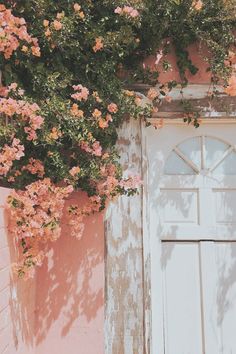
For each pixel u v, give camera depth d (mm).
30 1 2469
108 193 2689
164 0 2764
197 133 3211
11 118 2367
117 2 2660
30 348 2764
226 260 3152
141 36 2904
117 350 2898
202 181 3205
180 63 3018
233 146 3207
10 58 2498
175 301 3115
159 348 3043
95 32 2645
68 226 2957
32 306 2852
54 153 2584
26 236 2289
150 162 3195
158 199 3188
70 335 2914
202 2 2832
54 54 2648
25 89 2582
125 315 2932
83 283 2953
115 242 2984
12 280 2295
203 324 3088
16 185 2520
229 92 2750
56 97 2533
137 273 2967
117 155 2830
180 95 3062
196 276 3145
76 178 2637
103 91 2740
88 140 2572
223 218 3178
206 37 2904
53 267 2963
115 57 2803
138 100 2770
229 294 3121
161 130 3207
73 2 2613
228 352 3061
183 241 3174
